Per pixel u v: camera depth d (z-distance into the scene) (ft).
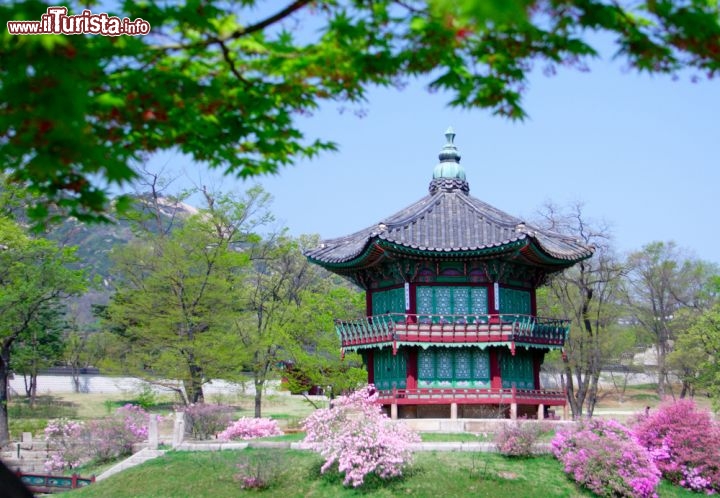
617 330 228.84
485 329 137.59
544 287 205.46
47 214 35.27
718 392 203.62
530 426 122.93
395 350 134.72
